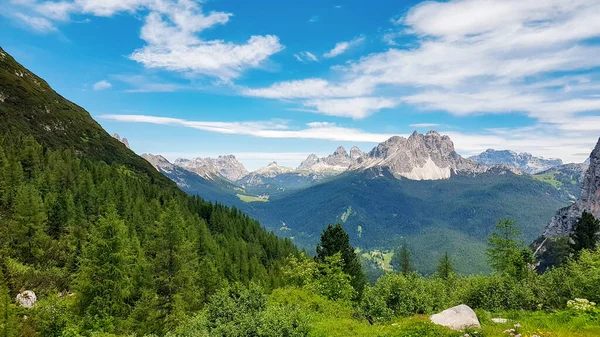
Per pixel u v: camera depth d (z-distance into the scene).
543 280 31.16
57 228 74.56
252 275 92.38
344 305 34.19
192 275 48.44
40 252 62.38
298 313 23.06
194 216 121.38
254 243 130.62
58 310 32.81
